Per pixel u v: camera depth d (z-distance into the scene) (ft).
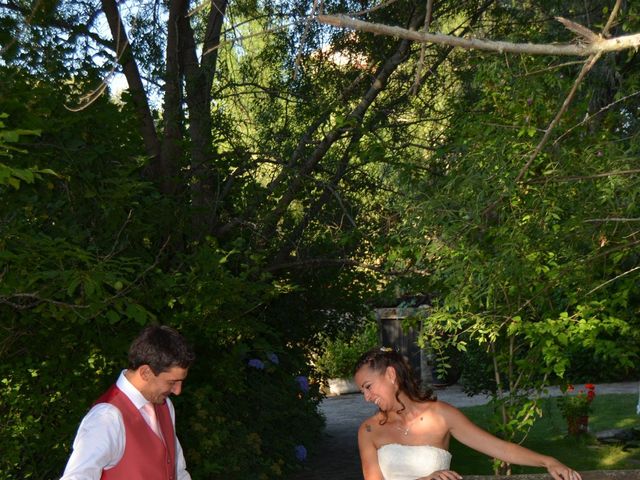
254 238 28.68
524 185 19.33
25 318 18.97
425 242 20.18
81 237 18.86
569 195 19.06
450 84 30.25
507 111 20.88
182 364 11.51
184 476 12.55
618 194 18.28
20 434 21.91
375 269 26.94
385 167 28.17
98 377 22.57
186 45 29.94
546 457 11.51
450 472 11.34
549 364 20.31
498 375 22.09
